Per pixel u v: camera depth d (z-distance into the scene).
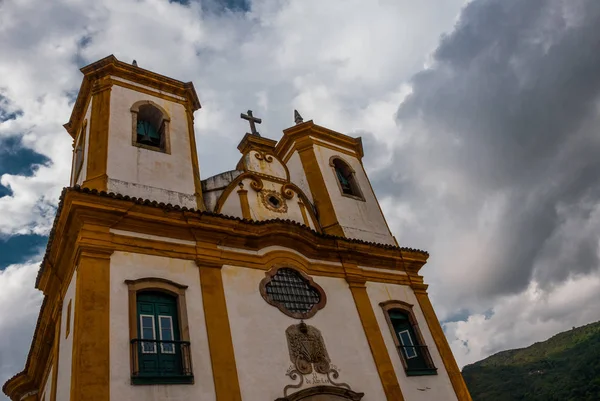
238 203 14.18
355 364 12.51
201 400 9.52
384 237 17.42
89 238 10.29
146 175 12.94
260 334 11.37
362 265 15.37
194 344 10.23
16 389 17.34
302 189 18.16
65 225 10.62
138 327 9.84
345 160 19.38
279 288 12.81
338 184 18.11
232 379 10.16
